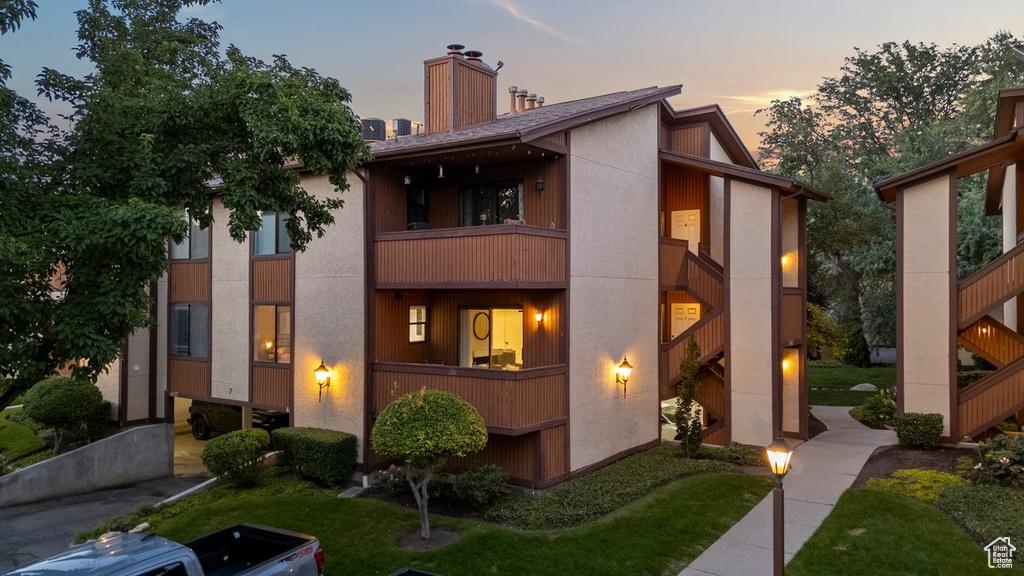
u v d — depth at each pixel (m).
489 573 9.62
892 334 33.44
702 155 19.77
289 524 11.84
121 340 9.85
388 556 10.32
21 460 18.70
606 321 15.58
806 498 12.50
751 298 16.64
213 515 12.55
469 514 12.23
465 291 16.08
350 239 15.25
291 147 10.64
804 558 9.84
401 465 14.89
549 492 13.12
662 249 17.92
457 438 11.05
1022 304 18.83
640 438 16.83
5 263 8.28
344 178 11.82
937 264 15.88
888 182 16.30
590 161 15.12
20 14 9.19
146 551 7.07
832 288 35.28
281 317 16.72
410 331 16.11
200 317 18.73
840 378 30.17
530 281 13.16
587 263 14.93
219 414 20.47
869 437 17.64
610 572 9.56
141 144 10.22
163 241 9.77
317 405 15.78
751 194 16.69
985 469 12.57
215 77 11.66
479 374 13.30
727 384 16.89
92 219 9.09
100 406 19.70
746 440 16.62
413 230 14.73
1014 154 15.77
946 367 15.75
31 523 13.32
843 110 39.09
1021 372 15.16
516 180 15.21
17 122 9.86
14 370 9.16
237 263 17.75
